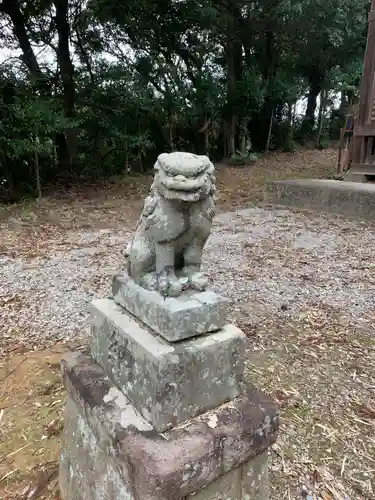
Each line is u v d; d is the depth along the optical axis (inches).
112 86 359.9
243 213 267.6
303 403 87.6
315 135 606.9
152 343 50.4
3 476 71.0
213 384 52.5
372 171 298.7
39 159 322.0
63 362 63.9
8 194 288.8
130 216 267.4
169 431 49.1
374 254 183.3
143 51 407.2
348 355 105.3
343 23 438.9
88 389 56.8
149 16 373.4
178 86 406.6
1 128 259.3
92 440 56.5
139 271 58.4
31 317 128.9
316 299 138.9
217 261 177.2
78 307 135.2
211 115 427.8
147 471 44.3
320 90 586.9
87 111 338.0
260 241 205.2
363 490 67.7
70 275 164.1
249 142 485.7
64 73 341.7
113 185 343.0
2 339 115.8
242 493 54.1
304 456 74.0
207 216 56.4
